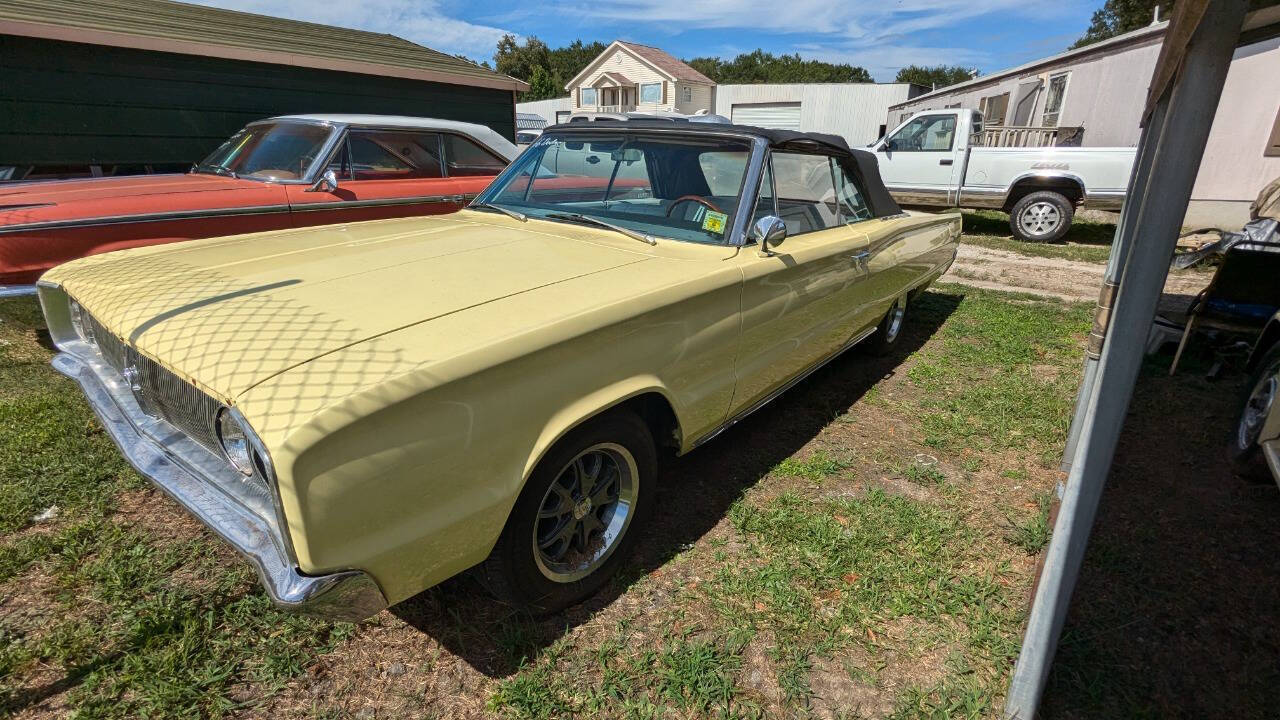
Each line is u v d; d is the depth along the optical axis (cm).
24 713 195
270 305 205
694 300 251
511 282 233
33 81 640
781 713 205
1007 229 1259
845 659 225
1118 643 234
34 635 220
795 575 262
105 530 272
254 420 156
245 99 785
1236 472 346
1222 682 220
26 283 413
